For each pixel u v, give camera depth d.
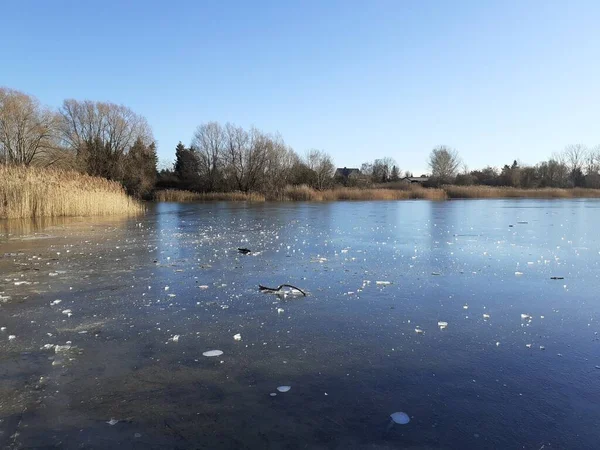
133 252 11.02
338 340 4.76
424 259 9.84
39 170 23.52
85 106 46.12
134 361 4.19
